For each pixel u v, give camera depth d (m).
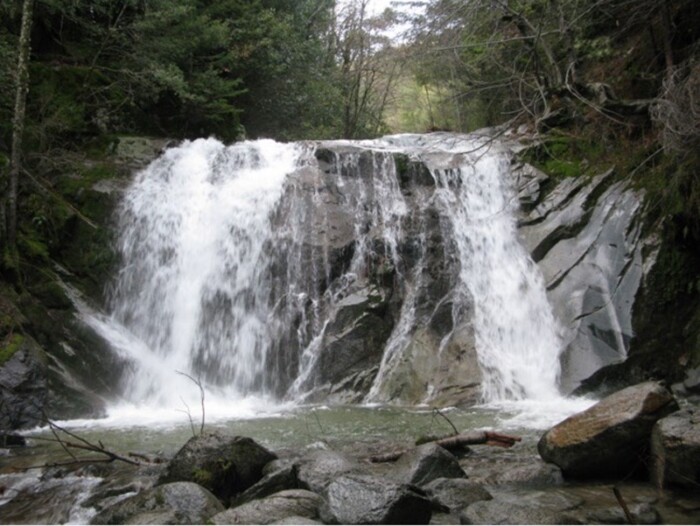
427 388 10.35
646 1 12.64
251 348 11.47
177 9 14.45
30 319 9.81
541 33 13.44
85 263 11.37
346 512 4.57
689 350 10.15
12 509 5.43
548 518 4.58
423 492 4.88
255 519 4.51
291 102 20.70
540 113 14.53
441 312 11.55
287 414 9.45
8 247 10.19
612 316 10.34
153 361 11.16
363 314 11.15
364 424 8.57
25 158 11.69
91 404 9.45
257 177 13.05
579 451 5.74
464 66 17.66
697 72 9.77
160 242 12.25
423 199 12.72
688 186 10.41
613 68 14.47
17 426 8.38
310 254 11.75
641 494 5.36
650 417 5.67
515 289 11.47
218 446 5.71
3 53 11.23
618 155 12.26
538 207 12.27
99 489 5.70
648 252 10.61
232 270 12.10
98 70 14.19
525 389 10.45
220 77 18.30
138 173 12.82
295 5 22.05
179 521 4.59
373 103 30.72
